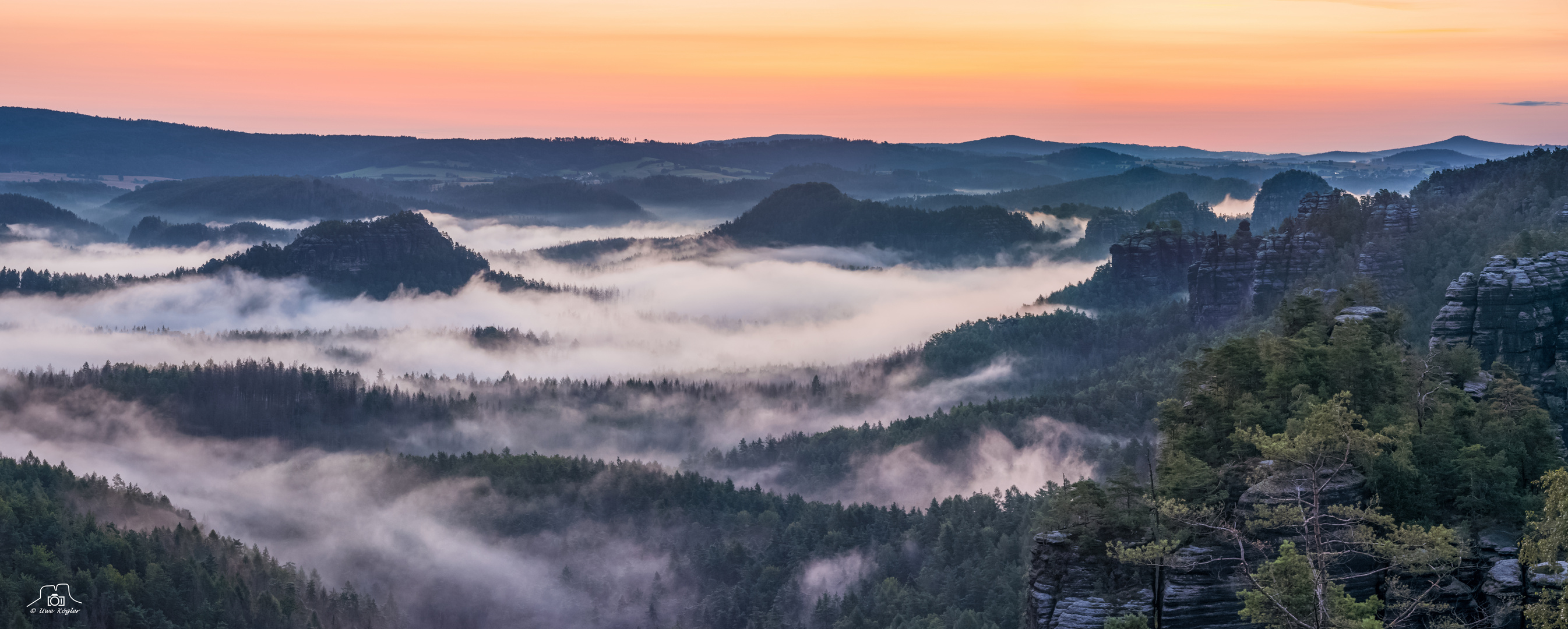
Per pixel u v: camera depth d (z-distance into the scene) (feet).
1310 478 209.26
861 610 583.99
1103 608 222.69
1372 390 279.49
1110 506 236.43
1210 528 218.79
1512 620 203.31
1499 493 229.66
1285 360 293.64
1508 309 449.06
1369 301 419.13
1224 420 276.62
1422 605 192.03
